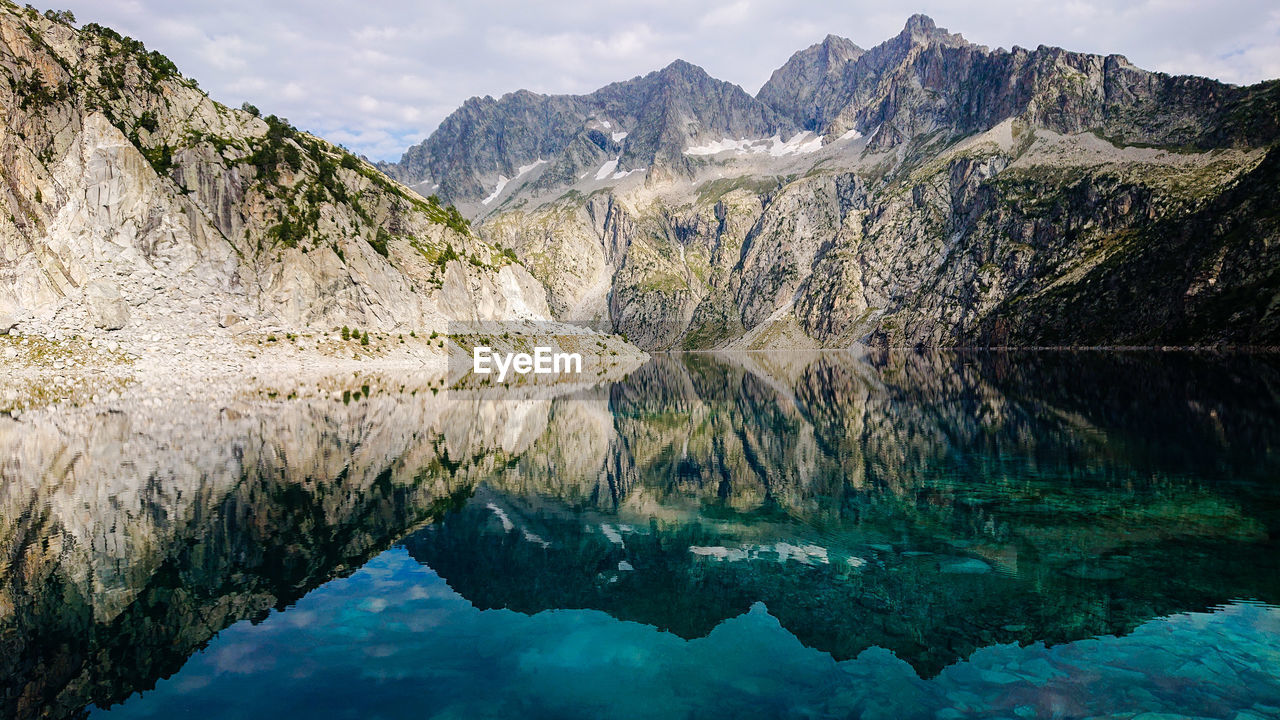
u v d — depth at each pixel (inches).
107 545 959.0
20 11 5196.9
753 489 1321.4
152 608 746.8
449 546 971.9
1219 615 690.8
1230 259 6437.0
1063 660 615.5
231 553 935.7
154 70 5974.4
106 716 529.0
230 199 5905.5
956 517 1069.8
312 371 5246.1
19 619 716.0
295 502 1216.8
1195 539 917.8
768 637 683.4
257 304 5629.9
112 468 1510.8
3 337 4212.6
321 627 704.4
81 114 5034.5
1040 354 6929.1
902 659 629.0
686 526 1072.8
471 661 633.0
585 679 597.0
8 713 534.3
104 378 4079.7
